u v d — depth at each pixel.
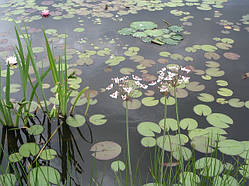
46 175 1.41
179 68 2.19
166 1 3.49
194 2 3.45
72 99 1.92
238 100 1.88
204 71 2.17
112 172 1.44
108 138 1.64
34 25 2.87
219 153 1.52
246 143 1.57
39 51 2.42
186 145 1.57
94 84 2.05
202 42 2.55
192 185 1.30
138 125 1.71
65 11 3.21
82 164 1.49
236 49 2.44
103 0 3.53
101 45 2.53
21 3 3.44
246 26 2.83
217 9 3.24
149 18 3.02
